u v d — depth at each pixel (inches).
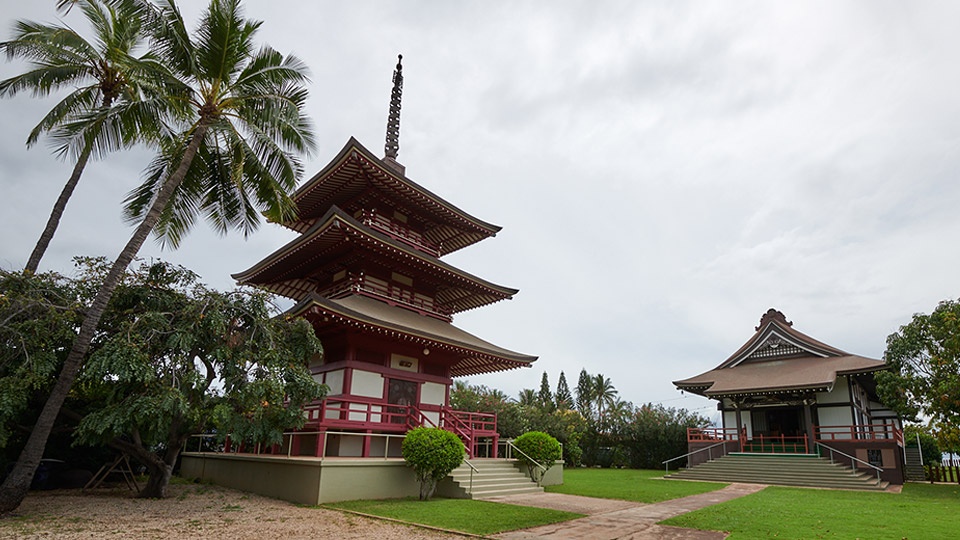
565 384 3179.1
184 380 520.7
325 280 919.7
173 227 701.9
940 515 578.6
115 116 609.0
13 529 417.1
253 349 589.6
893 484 1034.7
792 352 1432.1
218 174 716.0
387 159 989.2
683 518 537.0
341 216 725.9
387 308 842.8
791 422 1328.7
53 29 657.6
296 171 693.9
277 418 591.8
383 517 504.4
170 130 672.4
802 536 447.2
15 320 502.6
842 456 1102.4
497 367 1004.6
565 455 1659.7
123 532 418.3
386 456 676.1
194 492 671.8
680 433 1562.5
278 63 665.6
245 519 485.4
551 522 497.7
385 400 766.5
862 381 1330.0
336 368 753.0
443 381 858.1
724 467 1144.8
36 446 481.7
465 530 446.9
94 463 764.6
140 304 578.2
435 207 935.0
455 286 972.6
